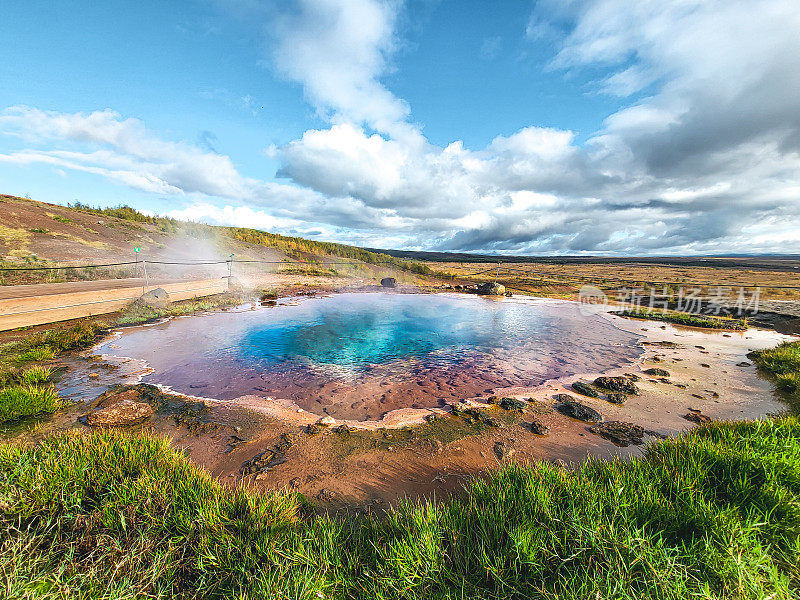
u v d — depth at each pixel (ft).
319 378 18.29
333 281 69.31
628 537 5.42
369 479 9.56
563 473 8.15
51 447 8.81
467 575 5.53
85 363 19.90
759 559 5.07
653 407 15.08
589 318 38.50
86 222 83.51
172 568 5.71
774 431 9.77
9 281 42.88
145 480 7.63
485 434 12.37
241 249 99.76
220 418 13.37
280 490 8.98
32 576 5.34
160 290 36.96
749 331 33.09
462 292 60.85
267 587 5.03
